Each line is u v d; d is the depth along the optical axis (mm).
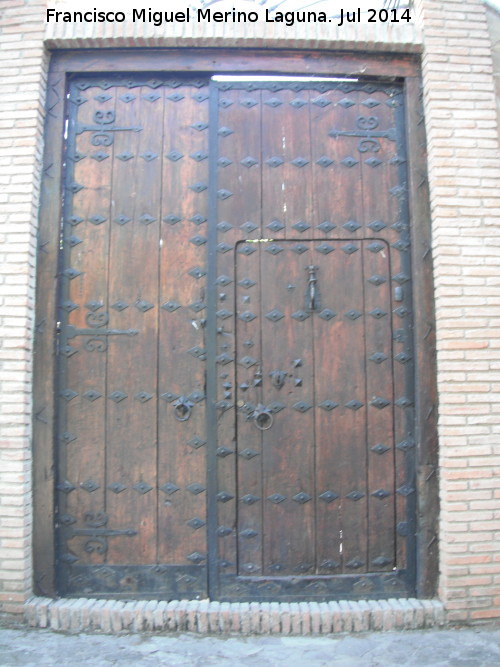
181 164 3668
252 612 3279
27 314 3410
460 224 3484
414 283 3551
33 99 3547
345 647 3100
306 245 3617
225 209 3625
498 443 3373
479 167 3541
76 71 3705
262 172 3662
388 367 3559
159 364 3545
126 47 3682
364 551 3490
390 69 3721
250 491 3496
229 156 3670
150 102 3725
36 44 3605
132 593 3459
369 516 3502
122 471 3510
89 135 3701
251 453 3506
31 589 3406
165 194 3646
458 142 3553
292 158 3682
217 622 3273
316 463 3514
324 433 3525
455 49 3645
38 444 3447
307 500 3498
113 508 3498
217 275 3580
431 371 3490
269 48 3688
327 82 3756
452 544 3318
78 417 3525
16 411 3350
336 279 3600
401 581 3477
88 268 3602
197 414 3525
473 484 3344
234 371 3535
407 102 3697
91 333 3561
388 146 3717
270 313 3572
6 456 3338
